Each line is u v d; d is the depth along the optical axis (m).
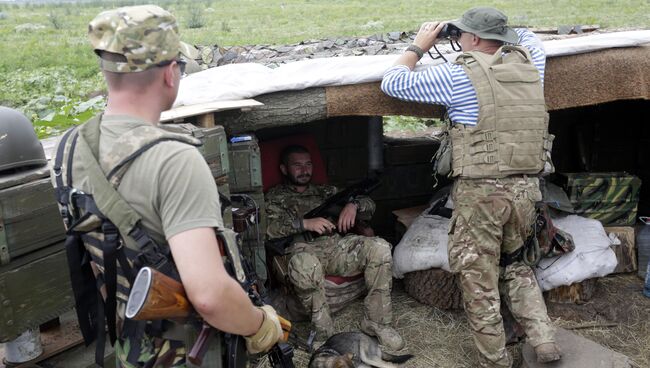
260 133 4.04
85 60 15.50
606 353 2.66
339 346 2.88
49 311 2.06
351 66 3.10
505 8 25.72
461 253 2.67
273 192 3.56
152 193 1.24
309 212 3.52
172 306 1.27
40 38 23.08
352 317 3.44
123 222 1.25
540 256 2.89
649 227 3.77
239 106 2.76
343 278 3.40
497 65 2.60
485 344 2.66
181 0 49.78
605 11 22.38
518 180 2.61
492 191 2.59
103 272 1.36
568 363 2.61
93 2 54.16
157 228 1.27
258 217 2.96
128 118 1.31
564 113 4.58
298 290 3.18
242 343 1.44
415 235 3.58
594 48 3.05
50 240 2.03
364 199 3.66
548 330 2.64
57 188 1.37
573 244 3.27
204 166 1.28
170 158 1.24
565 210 3.68
